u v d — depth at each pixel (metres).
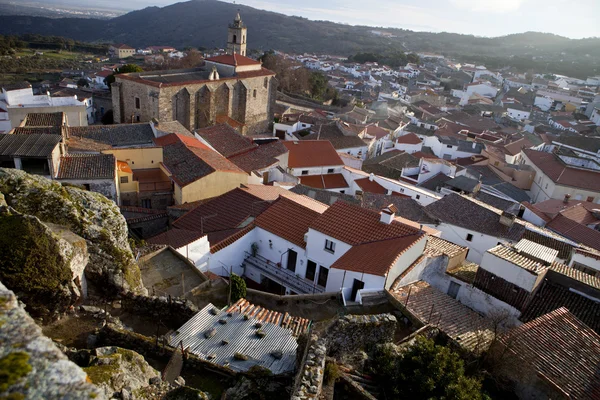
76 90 100.44
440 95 164.00
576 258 34.34
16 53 174.00
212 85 80.25
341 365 15.44
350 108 113.00
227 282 24.38
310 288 28.67
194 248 27.27
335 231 28.22
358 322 16.45
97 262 18.62
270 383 13.95
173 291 23.08
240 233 30.58
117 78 75.69
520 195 62.69
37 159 33.78
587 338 19.91
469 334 22.05
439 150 86.88
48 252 15.23
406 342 19.27
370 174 59.44
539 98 165.00
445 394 14.45
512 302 25.97
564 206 54.66
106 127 51.91
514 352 18.72
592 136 110.69
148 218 38.16
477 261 41.66
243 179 45.47
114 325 15.37
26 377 5.78
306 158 60.38
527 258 27.73
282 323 19.11
